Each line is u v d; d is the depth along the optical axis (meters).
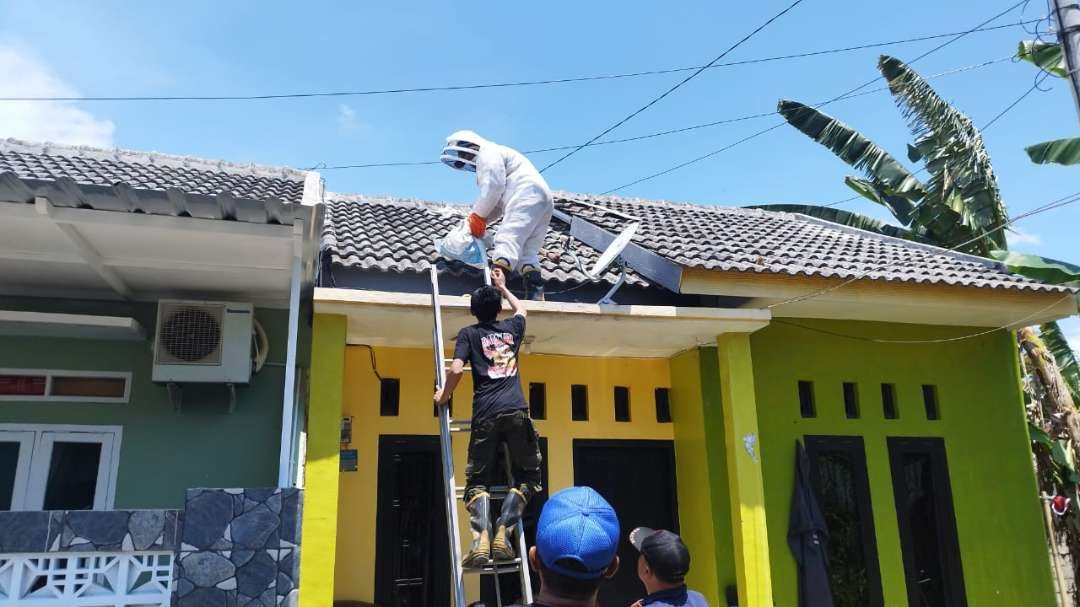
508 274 6.57
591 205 9.08
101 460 6.37
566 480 7.79
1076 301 8.05
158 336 6.25
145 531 4.62
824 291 7.23
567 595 2.60
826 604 7.10
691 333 7.23
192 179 7.47
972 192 12.80
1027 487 8.40
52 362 6.42
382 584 6.98
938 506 8.12
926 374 8.45
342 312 6.12
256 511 4.79
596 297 7.15
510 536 4.66
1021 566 8.12
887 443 8.08
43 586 4.70
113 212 4.86
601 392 8.15
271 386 6.84
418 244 7.48
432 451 7.43
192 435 6.57
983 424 8.48
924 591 7.91
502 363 4.74
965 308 7.89
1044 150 9.01
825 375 8.05
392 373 7.44
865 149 14.00
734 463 6.87
